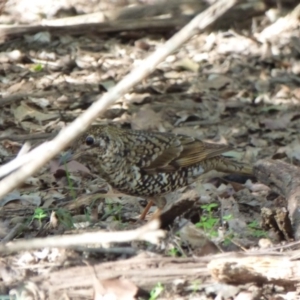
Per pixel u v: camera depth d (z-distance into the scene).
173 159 12.72
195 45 22.88
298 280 9.45
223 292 9.49
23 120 18.03
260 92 20.22
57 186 14.52
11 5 25.20
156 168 12.57
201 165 13.16
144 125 18.17
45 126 17.78
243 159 16.44
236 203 13.12
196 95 19.92
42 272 10.00
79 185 14.49
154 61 7.68
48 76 20.86
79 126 7.81
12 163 8.03
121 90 7.73
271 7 23.98
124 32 23.64
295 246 10.49
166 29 23.67
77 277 9.68
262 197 13.83
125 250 10.37
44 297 9.47
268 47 22.42
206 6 23.59
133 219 12.91
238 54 22.31
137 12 23.73
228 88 20.44
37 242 7.90
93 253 10.38
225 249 10.73
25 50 22.50
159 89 20.12
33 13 24.83
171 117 18.77
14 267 10.12
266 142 17.44
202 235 10.60
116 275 9.70
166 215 10.85
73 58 21.97
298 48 22.27
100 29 23.53
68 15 24.88
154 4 23.73
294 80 20.83
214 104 19.47
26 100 19.14
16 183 8.01
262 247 10.61
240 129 18.16
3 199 13.54
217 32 23.48
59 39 23.14
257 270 9.48
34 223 12.33
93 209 13.14
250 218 12.70
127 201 13.68
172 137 12.88
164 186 12.72
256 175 13.16
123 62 21.94
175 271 9.70
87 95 19.64
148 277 9.66
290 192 12.16
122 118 18.42
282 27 23.25
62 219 12.09
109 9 25.14
